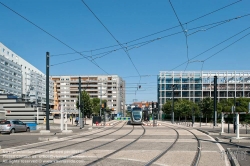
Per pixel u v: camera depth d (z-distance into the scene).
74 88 138.88
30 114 50.81
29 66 117.00
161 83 104.81
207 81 103.19
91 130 34.69
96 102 102.38
